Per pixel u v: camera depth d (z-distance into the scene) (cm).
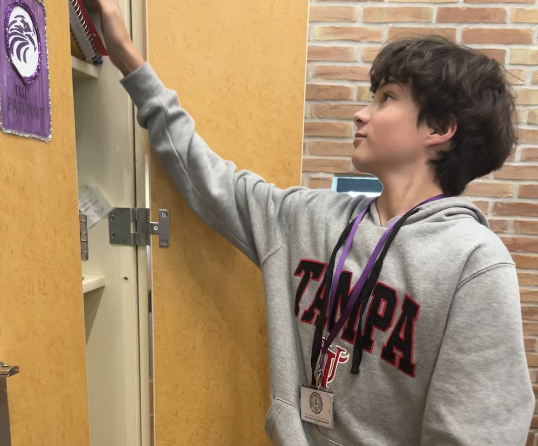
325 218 76
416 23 143
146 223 92
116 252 93
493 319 55
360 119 71
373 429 65
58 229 60
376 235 67
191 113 88
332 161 152
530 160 150
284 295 77
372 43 145
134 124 89
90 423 101
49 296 58
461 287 58
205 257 92
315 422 70
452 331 57
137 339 97
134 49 78
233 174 85
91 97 88
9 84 48
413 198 68
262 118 89
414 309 60
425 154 67
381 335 63
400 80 66
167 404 97
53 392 59
